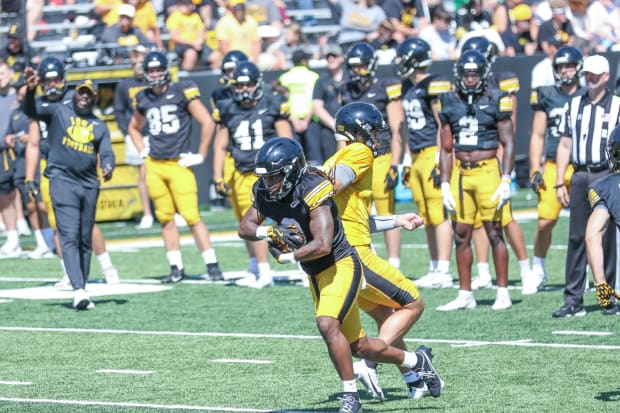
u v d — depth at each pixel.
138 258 42.91
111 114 53.00
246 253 43.41
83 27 55.72
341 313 18.89
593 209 20.67
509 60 56.28
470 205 29.72
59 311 31.61
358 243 20.45
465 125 29.41
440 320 28.80
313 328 28.30
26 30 49.66
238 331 28.09
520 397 20.73
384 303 20.69
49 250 44.19
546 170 32.81
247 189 34.94
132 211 53.78
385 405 20.52
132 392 21.88
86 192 31.83
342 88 34.53
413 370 20.66
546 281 34.12
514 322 28.30
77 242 31.77
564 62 31.33
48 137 31.66
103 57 52.66
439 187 33.88
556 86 32.56
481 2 61.09
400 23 58.12
